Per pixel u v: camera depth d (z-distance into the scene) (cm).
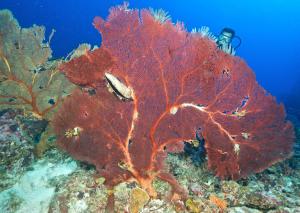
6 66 224
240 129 184
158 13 171
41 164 227
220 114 178
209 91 173
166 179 175
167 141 176
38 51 232
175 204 172
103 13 3750
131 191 173
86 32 2903
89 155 181
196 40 169
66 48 1927
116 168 178
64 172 215
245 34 5541
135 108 175
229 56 172
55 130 181
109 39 175
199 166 224
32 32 232
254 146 189
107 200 175
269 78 4388
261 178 237
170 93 172
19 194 204
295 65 4134
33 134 250
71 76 189
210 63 170
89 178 192
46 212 188
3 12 225
